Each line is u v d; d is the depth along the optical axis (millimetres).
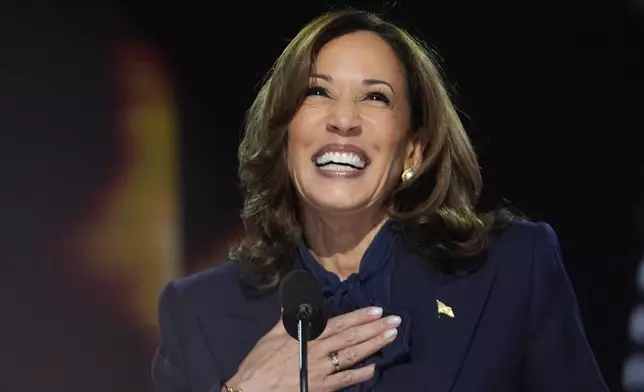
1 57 15945
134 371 16422
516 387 7605
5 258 16234
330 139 7391
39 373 16359
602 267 15852
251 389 7184
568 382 7695
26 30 15953
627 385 15711
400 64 7738
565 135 15656
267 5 15758
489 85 15414
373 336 7215
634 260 15734
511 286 7758
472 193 8117
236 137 16281
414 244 7992
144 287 16469
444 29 15070
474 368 7457
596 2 15164
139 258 16438
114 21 16000
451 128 8031
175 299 8289
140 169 16328
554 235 8180
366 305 7676
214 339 7980
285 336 7438
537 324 7715
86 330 16391
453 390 7379
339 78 7473
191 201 16406
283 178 8008
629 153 15594
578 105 15555
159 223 16438
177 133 16266
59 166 16219
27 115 16094
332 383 7133
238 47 15945
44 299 16312
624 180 15664
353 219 7734
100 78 16141
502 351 7535
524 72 15414
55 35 16000
